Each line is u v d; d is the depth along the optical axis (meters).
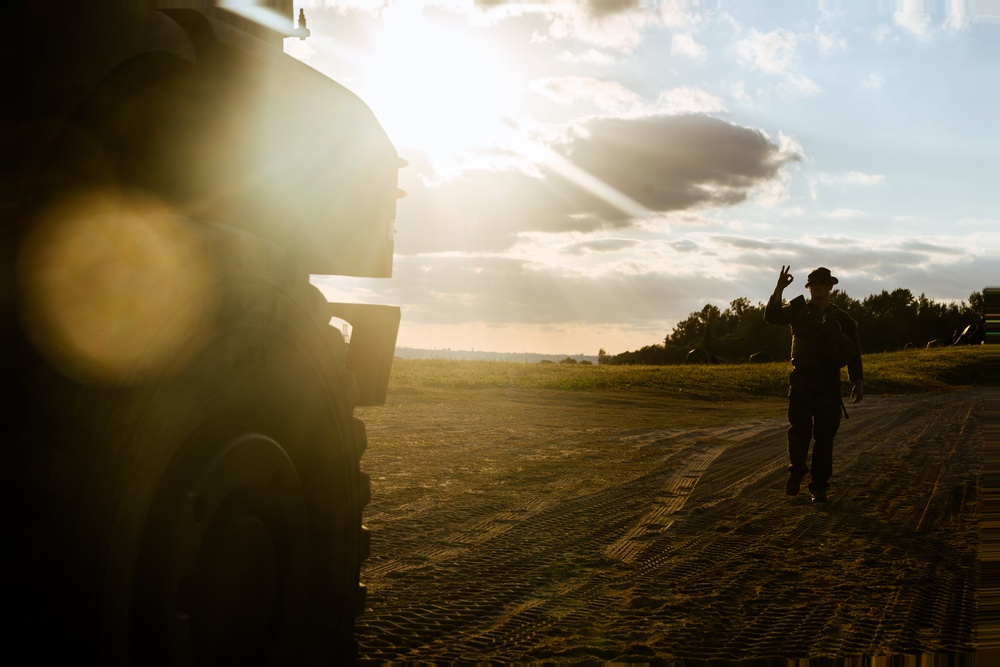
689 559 5.74
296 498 2.46
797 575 5.41
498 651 3.87
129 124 2.18
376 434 12.16
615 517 7.09
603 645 4.00
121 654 1.83
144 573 1.95
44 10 1.95
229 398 2.21
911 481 9.62
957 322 112.88
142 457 1.87
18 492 1.71
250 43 2.39
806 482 9.36
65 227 1.87
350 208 3.14
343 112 2.93
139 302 1.88
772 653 3.98
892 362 40.97
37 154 1.93
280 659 2.41
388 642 3.89
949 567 5.72
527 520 6.81
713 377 31.00
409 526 6.38
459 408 17.41
